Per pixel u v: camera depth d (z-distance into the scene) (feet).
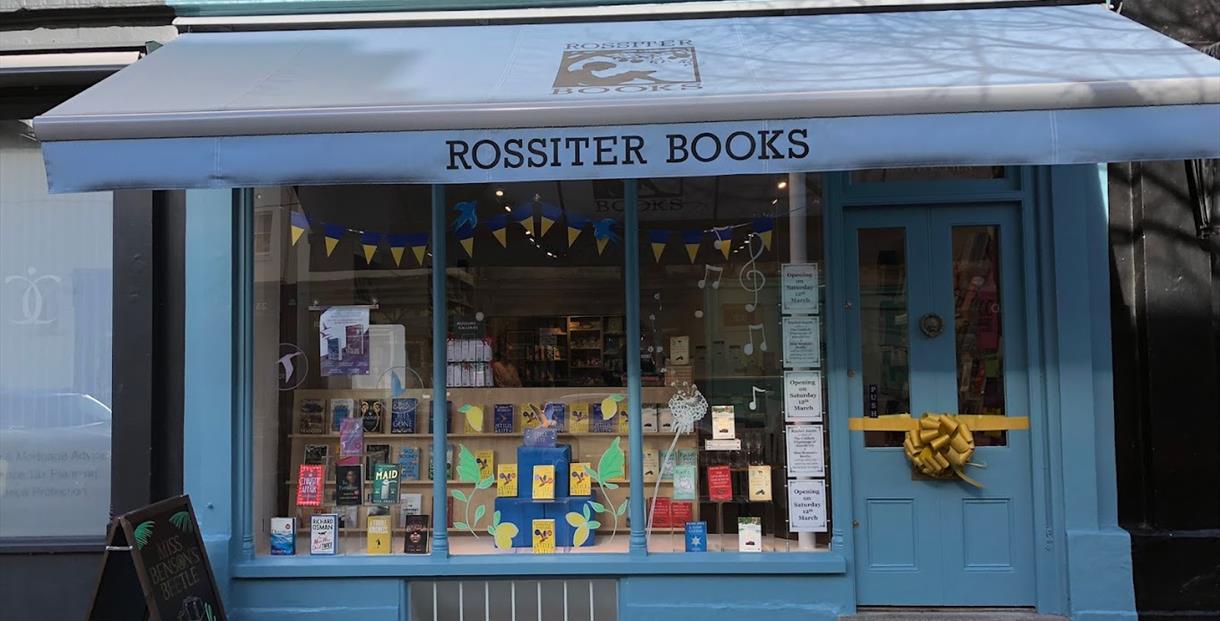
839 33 14.49
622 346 15.84
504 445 15.90
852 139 11.39
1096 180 14.74
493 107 11.58
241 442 15.24
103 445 15.78
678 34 15.06
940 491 15.14
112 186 11.67
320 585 14.89
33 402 15.89
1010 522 14.97
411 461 16.02
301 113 11.61
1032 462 14.82
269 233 16.11
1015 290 15.17
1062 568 14.47
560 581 15.01
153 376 15.26
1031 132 11.19
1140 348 15.12
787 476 15.37
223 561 14.74
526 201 16.11
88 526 15.69
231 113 11.63
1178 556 14.70
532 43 14.84
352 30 15.78
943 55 12.92
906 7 15.48
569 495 15.70
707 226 15.80
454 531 15.74
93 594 12.13
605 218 15.96
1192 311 14.93
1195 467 14.84
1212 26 15.15
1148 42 12.95
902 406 15.34
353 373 16.38
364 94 12.32
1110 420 14.57
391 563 14.88
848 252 15.55
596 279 15.94
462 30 15.67
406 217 16.16
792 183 15.66
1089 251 14.71
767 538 15.29
